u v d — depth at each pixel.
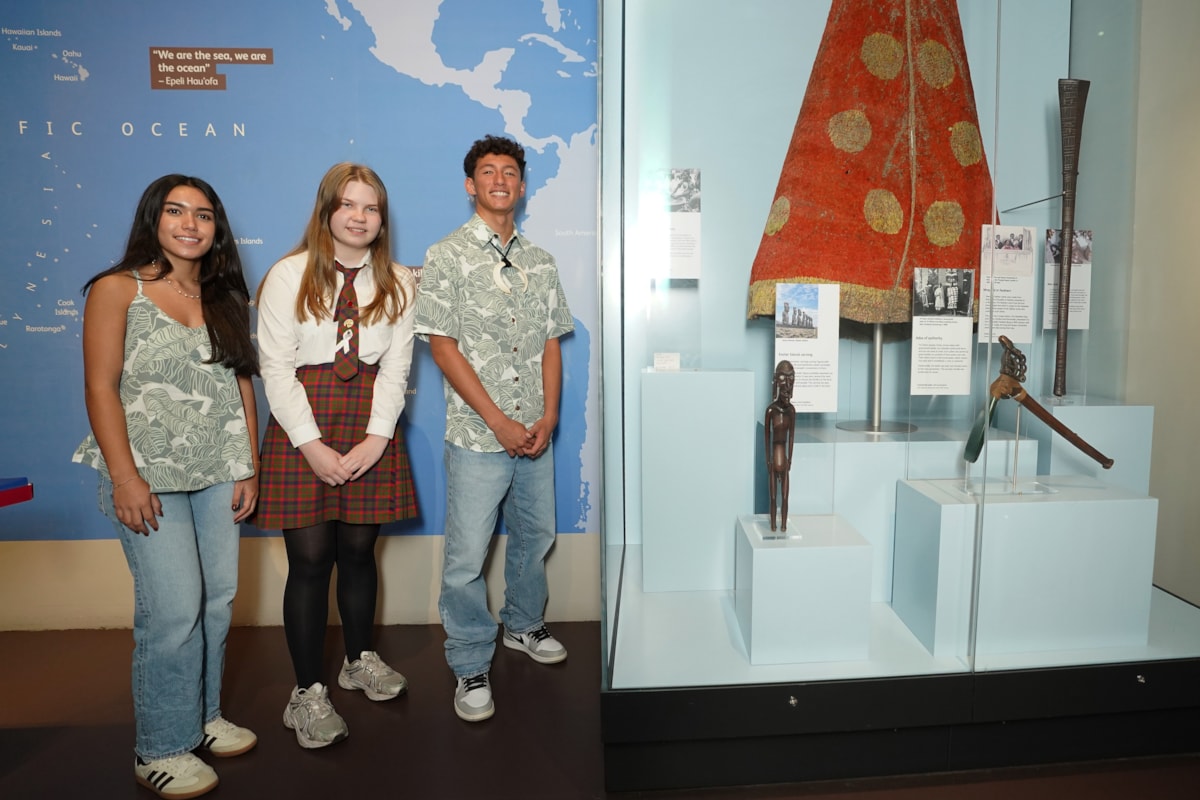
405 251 2.55
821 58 1.86
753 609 1.78
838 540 1.81
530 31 2.49
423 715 2.10
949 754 1.82
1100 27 1.87
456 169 2.53
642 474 1.93
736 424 1.91
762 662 1.80
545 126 2.53
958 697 1.76
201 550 1.84
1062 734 1.84
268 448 1.96
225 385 1.80
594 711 2.12
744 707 1.71
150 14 2.42
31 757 1.91
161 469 1.69
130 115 2.46
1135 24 1.84
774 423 1.83
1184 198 1.87
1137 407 1.91
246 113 2.47
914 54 1.95
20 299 2.51
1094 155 1.87
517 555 2.43
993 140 1.98
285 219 2.52
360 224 1.94
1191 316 1.90
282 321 1.91
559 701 2.18
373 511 2.04
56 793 1.76
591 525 2.72
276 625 2.69
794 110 1.86
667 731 1.70
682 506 1.94
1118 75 1.86
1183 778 1.79
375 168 2.52
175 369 1.70
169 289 1.71
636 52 1.81
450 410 2.15
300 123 2.49
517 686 2.27
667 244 1.85
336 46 2.47
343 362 1.97
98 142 2.46
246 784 1.79
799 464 1.95
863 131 1.93
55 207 2.48
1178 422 1.91
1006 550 1.84
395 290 2.04
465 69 2.49
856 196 1.93
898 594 2.07
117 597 2.66
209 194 1.74
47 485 2.60
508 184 2.09
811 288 1.86
